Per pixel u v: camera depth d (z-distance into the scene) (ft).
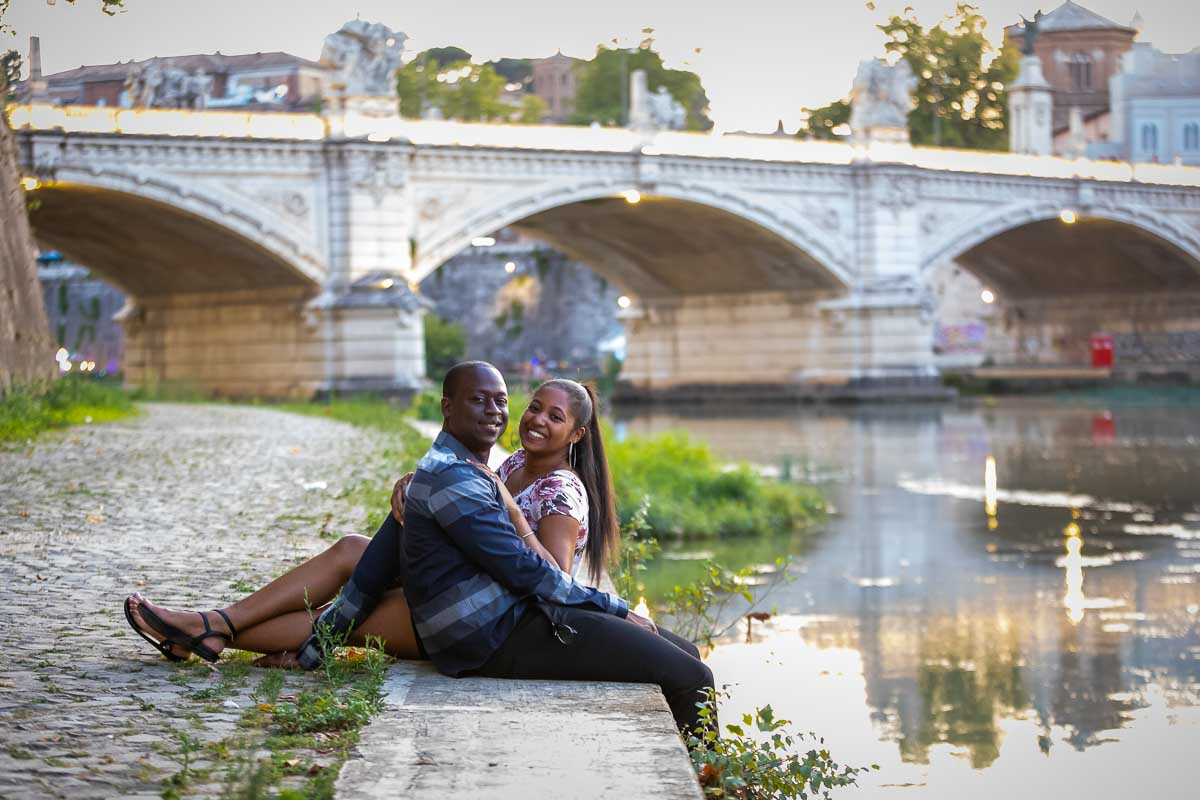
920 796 34.14
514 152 190.19
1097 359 282.97
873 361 231.71
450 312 324.19
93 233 187.11
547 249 317.83
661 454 101.50
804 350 239.91
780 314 243.40
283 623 23.13
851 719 41.37
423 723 19.34
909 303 229.45
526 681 21.94
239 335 197.57
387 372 181.06
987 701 44.21
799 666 47.93
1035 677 47.80
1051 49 383.65
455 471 21.77
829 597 63.57
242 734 18.72
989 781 35.70
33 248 102.42
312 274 179.52
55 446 74.02
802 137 331.57
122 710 19.97
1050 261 291.99
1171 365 277.03
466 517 21.49
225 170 171.63
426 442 84.12
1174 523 90.22
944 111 327.88
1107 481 114.11
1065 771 36.76
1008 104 331.77
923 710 42.65
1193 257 267.39
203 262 191.72
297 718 19.38
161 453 72.90
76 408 101.86
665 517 82.89
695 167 205.46
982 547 80.23
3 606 28.66
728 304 250.98
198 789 16.22
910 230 231.71
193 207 168.66
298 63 303.89
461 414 22.15
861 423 187.62
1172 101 341.62
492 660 21.94
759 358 247.09
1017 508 98.02
